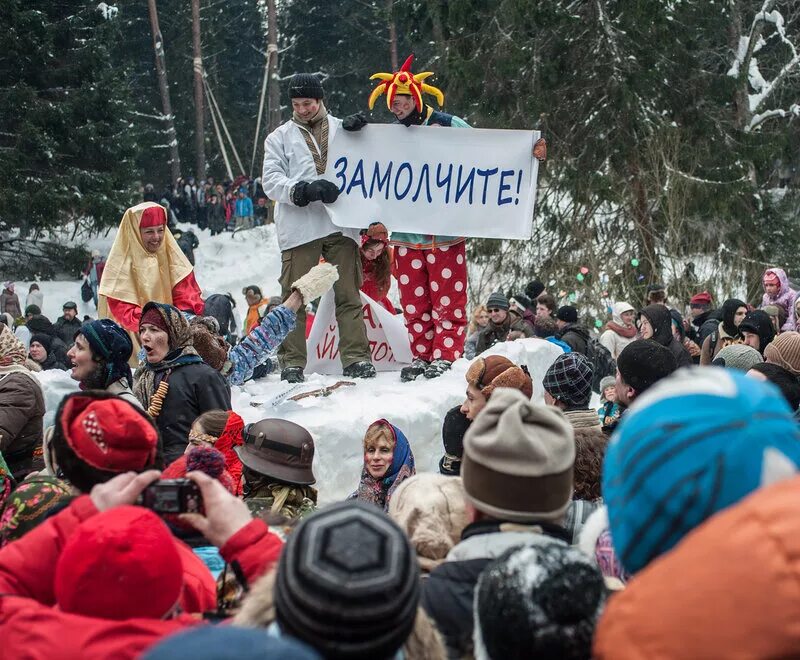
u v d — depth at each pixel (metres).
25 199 30.17
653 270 20.59
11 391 5.03
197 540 3.00
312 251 7.58
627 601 1.50
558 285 20.94
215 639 1.30
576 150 21.73
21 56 31.41
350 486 6.31
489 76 22.11
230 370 5.91
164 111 41.97
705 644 1.36
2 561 2.37
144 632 2.01
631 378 4.39
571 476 2.48
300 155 7.53
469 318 21.62
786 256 22.66
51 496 3.38
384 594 1.72
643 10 21.08
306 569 1.73
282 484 3.83
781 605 1.32
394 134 7.70
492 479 2.41
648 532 1.69
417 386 7.36
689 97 22.19
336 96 46.94
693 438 1.67
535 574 1.87
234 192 34.56
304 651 1.29
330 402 6.77
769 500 1.42
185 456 3.11
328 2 46.81
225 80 50.22
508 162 7.76
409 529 2.94
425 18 23.84
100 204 31.45
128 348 4.73
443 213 7.80
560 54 21.80
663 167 21.16
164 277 6.79
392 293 23.30
